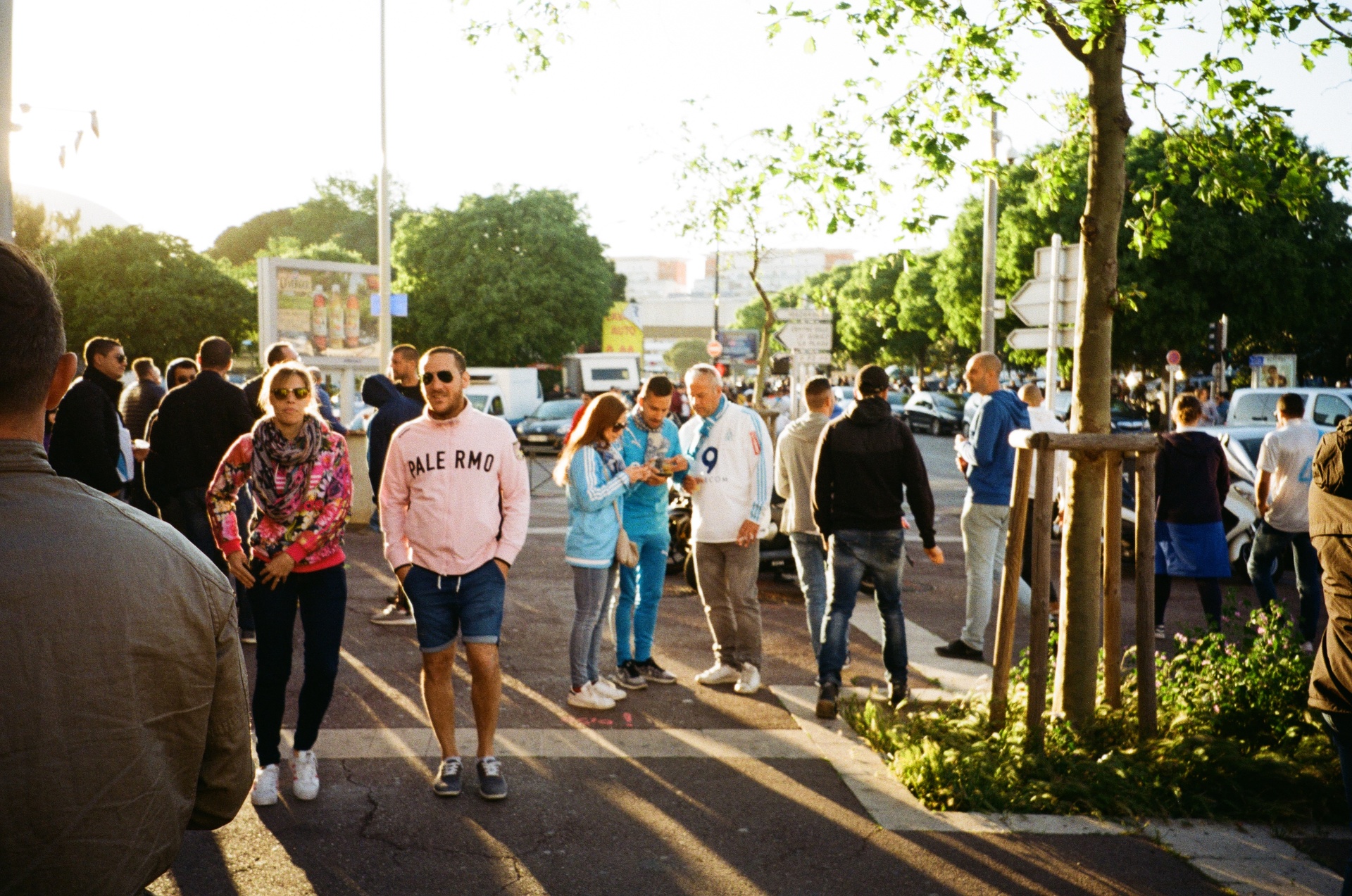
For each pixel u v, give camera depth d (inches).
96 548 53.8
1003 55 215.5
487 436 177.8
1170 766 182.4
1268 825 171.2
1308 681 201.3
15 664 50.6
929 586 386.3
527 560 422.6
